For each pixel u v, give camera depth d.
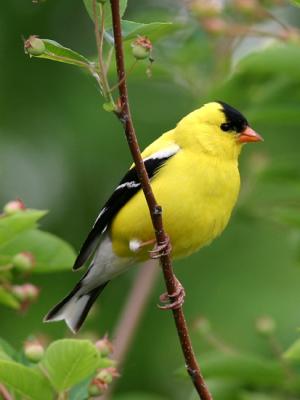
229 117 9.02
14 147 14.09
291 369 8.98
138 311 10.74
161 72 11.46
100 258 9.27
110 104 6.19
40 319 12.89
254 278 13.31
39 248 8.27
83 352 6.41
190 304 13.06
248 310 12.80
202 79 11.85
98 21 6.37
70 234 14.11
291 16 14.12
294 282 13.27
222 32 10.45
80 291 9.35
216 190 8.73
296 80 10.52
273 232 13.73
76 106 13.98
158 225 6.95
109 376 7.05
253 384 9.50
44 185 14.19
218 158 8.88
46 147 14.05
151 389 12.96
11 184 14.12
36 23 14.34
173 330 13.17
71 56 6.24
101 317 13.61
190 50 11.58
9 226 7.67
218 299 13.05
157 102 14.20
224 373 9.06
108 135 13.85
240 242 13.70
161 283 13.52
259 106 10.45
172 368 12.93
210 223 8.80
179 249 9.02
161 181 8.64
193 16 10.75
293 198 11.23
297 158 10.89
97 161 13.95
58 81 14.14
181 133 8.97
